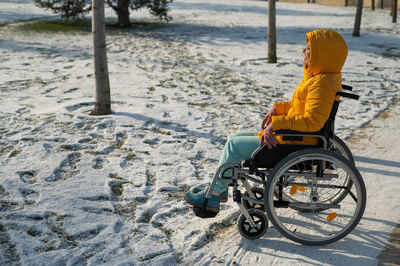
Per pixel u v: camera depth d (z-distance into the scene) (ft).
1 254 8.63
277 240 9.42
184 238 9.45
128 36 47.09
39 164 13.25
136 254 8.83
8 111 19.20
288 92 24.77
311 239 9.03
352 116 19.72
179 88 24.95
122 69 30.01
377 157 14.52
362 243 9.26
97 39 17.90
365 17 71.87
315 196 9.22
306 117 8.39
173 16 70.95
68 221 10.01
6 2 78.89
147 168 13.39
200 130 17.39
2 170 12.66
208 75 28.91
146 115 19.01
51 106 20.36
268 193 8.79
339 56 8.43
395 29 56.34
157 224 10.12
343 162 8.59
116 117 18.45
